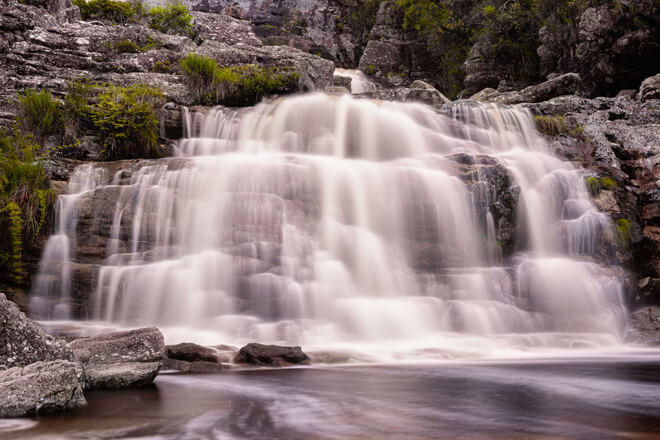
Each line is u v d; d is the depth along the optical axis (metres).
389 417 3.86
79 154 13.64
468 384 5.26
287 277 9.69
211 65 16.52
